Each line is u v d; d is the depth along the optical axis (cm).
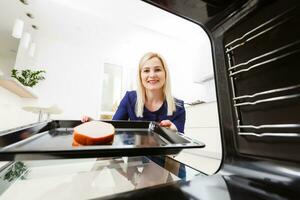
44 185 32
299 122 27
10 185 31
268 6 32
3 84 168
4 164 47
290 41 29
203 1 33
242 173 33
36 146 30
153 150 31
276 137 30
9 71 240
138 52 350
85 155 28
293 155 28
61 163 47
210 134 203
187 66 312
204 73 253
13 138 30
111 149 28
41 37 304
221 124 40
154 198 24
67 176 37
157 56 110
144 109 109
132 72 369
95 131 37
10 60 245
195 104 226
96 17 248
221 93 40
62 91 308
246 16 35
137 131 56
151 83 106
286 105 29
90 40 310
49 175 37
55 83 305
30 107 199
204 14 37
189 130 232
